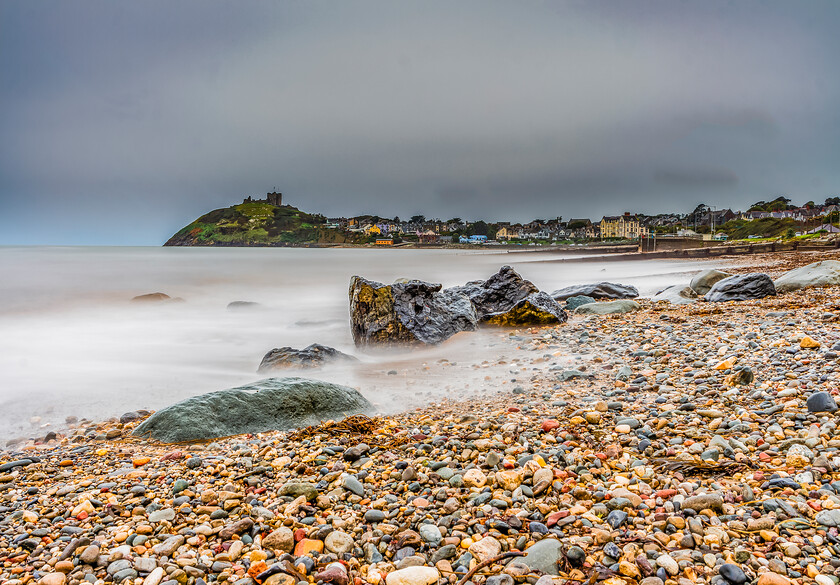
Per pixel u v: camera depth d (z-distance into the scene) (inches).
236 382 378.9
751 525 144.8
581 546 140.9
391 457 211.5
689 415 237.3
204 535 157.2
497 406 281.3
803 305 563.8
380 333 485.4
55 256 2623.0
